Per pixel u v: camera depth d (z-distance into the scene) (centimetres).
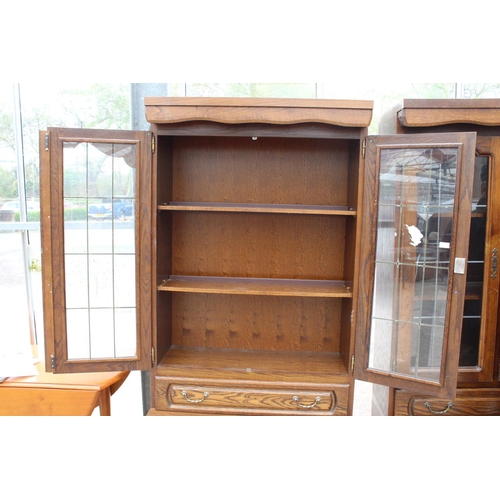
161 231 193
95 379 194
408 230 173
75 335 180
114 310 182
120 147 174
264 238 217
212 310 221
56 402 186
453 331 166
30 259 245
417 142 164
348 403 188
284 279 217
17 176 236
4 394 186
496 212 186
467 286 193
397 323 178
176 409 192
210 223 218
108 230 178
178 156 214
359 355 182
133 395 259
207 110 169
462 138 158
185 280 215
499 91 245
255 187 215
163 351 205
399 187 172
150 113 171
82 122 239
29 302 246
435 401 194
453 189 164
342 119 167
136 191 176
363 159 173
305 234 216
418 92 248
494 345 192
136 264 179
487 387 194
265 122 169
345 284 209
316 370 192
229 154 214
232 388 191
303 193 214
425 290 172
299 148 212
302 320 219
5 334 242
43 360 218
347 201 212
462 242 161
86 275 179
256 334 221
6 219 236
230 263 219
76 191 174
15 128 233
